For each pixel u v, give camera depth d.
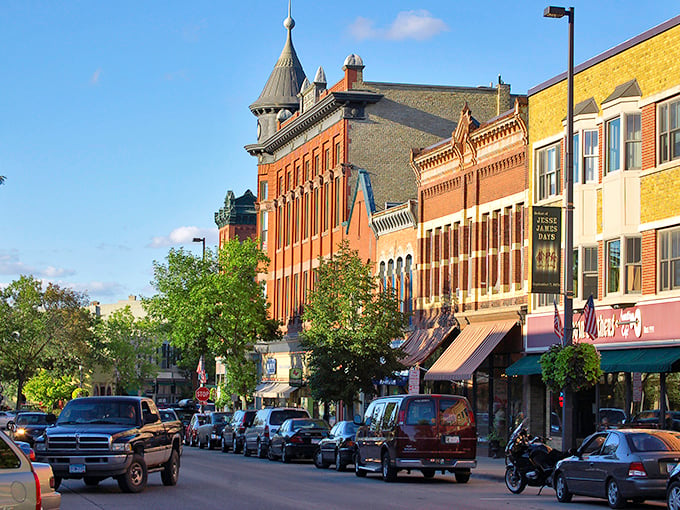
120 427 25.28
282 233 75.19
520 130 41.66
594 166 36.38
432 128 62.22
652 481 21.23
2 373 109.38
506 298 42.78
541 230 34.56
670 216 32.41
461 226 46.81
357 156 61.22
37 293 108.75
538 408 40.38
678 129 32.34
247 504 21.95
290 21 80.25
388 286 49.62
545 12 29.61
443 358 45.25
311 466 39.75
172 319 64.81
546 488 28.59
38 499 13.34
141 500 22.94
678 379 31.55
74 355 113.06
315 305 47.56
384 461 30.39
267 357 76.75
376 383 49.12
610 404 35.22
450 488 27.75
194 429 60.75
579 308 36.06
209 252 65.25
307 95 68.81
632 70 34.47
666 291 32.50
